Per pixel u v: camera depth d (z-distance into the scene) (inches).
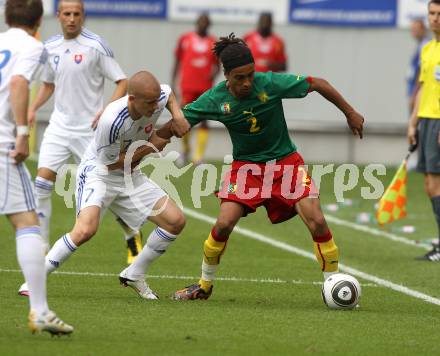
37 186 1157.1
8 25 789.2
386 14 2367.1
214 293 1010.1
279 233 1497.3
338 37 2374.5
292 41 2367.1
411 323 879.1
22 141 748.6
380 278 1144.8
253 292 1024.9
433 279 1149.7
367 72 2384.4
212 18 2353.6
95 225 930.7
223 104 921.5
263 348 760.3
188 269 1165.7
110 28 2345.0
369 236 1503.4
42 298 746.2
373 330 842.2
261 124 927.0
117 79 1178.6
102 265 1162.0
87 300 936.3
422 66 1290.6
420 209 1797.5
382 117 2396.7
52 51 1174.3
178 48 2241.6
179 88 2327.8
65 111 1178.0
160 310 896.3
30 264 745.6
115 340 767.7
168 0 2349.9
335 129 2395.4
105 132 902.4
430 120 1279.5
